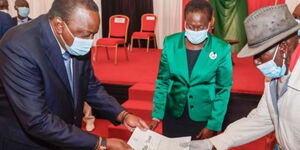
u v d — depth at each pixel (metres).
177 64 1.87
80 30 1.24
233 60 5.91
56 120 1.35
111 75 4.61
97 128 3.85
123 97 4.26
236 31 6.81
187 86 1.88
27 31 1.32
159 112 1.99
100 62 5.69
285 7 1.17
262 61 1.19
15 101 1.29
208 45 1.84
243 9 6.75
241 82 4.12
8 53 1.27
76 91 1.51
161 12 7.38
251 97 3.69
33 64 1.28
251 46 1.20
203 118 1.90
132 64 5.49
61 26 1.26
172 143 1.58
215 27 6.91
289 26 1.14
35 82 1.30
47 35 1.33
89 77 1.68
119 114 1.74
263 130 1.52
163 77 1.97
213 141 1.55
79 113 1.58
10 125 1.47
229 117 3.74
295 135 1.22
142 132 1.67
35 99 1.29
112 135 3.53
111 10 7.70
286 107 1.21
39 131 1.32
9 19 3.61
